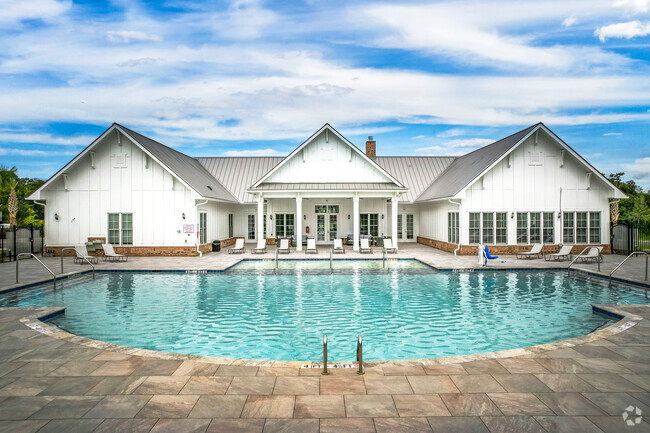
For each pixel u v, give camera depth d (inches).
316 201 991.0
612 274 521.7
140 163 772.6
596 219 778.8
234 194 1019.3
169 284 498.9
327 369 199.8
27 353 227.5
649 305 348.8
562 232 771.4
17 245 756.6
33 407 163.2
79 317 348.5
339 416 154.4
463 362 210.2
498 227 773.3
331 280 523.2
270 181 862.5
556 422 149.7
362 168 863.7
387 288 474.0
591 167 758.5
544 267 584.7
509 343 280.4
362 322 335.6
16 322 297.4
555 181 775.1
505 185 770.2
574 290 460.1
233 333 306.0
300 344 280.7
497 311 368.2
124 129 754.8
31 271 562.9
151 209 770.8
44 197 775.1
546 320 336.5
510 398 169.6
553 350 228.4
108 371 200.5
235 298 424.2
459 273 573.6
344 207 991.6
